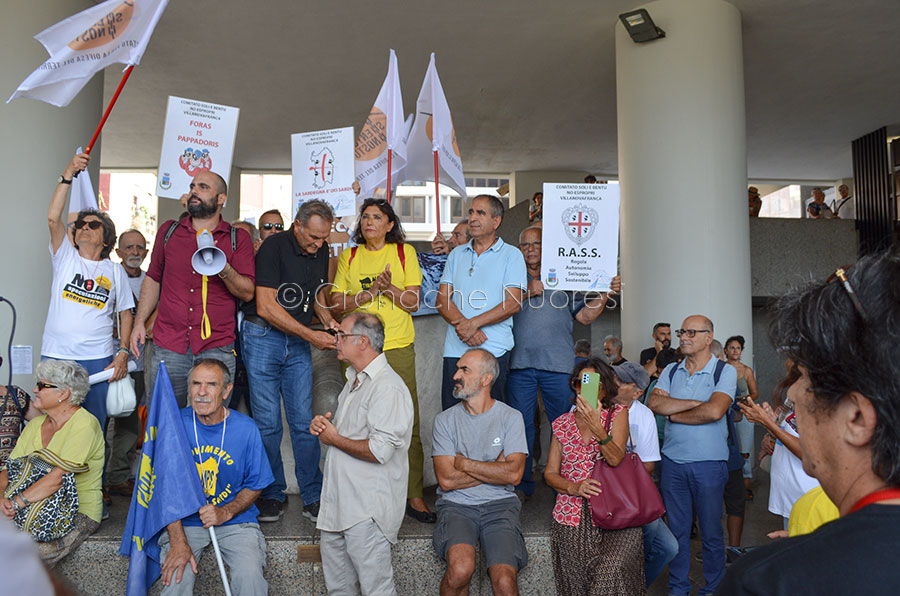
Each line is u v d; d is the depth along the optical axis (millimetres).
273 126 12188
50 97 3740
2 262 5645
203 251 3416
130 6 3785
